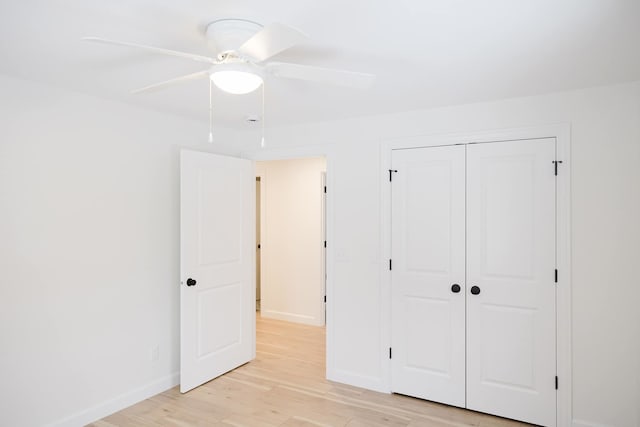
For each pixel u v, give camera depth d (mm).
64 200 2693
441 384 3117
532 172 2818
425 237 3174
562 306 2715
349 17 1658
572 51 2031
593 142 2635
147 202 3230
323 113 3301
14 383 2445
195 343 3379
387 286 3301
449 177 3090
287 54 2059
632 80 2494
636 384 2525
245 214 3936
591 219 2643
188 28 1773
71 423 2713
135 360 3137
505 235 2902
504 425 2812
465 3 1546
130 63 2213
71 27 1768
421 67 2250
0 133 2391
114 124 2992
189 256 3320
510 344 2887
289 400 3172
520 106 2852
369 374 3383
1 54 2080
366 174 3393
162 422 2826
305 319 5473
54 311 2637
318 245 5391
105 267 2934
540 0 1528
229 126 3816
